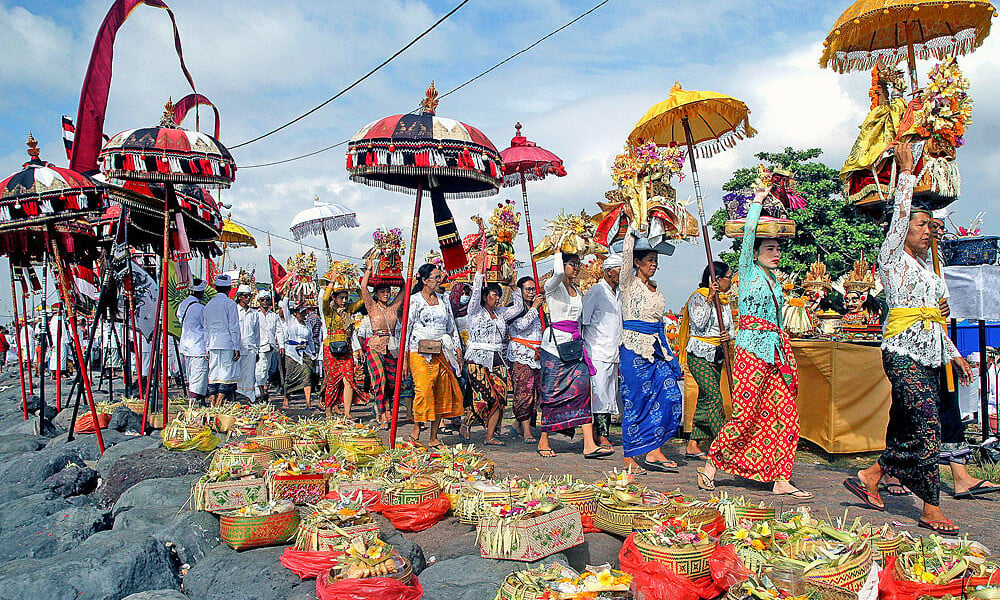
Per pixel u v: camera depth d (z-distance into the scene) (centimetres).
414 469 540
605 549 416
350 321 1099
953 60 548
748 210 559
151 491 561
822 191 2625
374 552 359
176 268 1159
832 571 307
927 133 540
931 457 456
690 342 727
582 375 736
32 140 841
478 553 405
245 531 420
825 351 724
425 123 613
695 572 342
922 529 459
